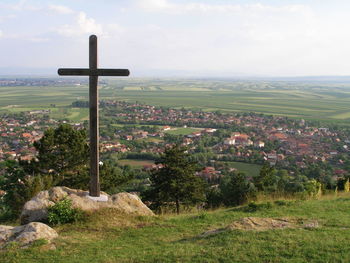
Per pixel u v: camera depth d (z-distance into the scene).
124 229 11.58
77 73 13.31
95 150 13.32
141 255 8.96
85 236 10.87
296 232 9.72
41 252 9.38
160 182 24.02
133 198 13.67
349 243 8.59
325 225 10.82
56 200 12.81
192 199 24.36
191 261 8.18
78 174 22.95
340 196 17.22
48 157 22.41
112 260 8.72
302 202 14.78
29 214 12.30
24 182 20.20
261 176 34.41
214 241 9.44
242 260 7.99
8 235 10.34
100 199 13.20
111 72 13.21
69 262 8.73
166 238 10.67
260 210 13.80
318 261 7.67
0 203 22.44
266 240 9.09
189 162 25.09
